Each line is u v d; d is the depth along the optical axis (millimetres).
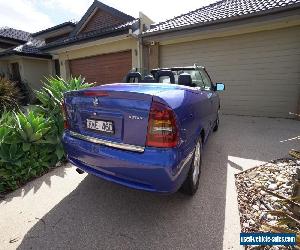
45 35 16688
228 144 4707
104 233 2182
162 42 9141
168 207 2564
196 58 8641
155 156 1979
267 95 7551
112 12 11953
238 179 3170
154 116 1992
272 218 2330
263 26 7090
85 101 2422
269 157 3920
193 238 2096
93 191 2947
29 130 3465
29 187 3084
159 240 2082
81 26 13336
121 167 2137
